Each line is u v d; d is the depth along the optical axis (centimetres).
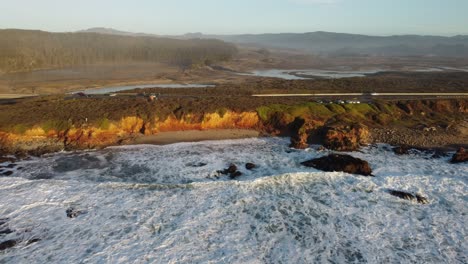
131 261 2089
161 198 2897
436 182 3244
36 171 3684
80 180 3459
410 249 2253
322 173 3394
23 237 2320
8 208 2689
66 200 2836
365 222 2562
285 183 3195
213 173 3631
